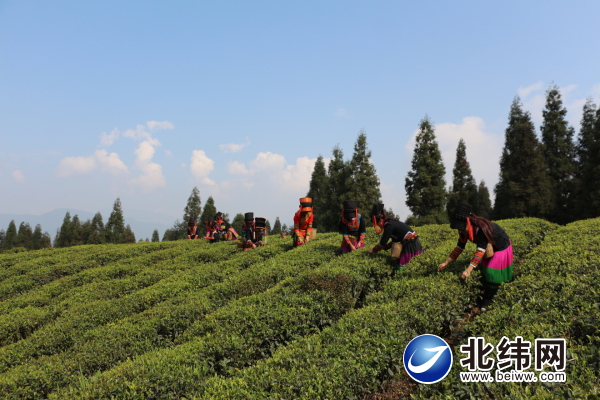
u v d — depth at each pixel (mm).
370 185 39719
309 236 13938
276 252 13719
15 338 9539
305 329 6629
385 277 8664
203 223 61125
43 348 7863
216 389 4773
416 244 8711
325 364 4789
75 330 8367
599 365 3822
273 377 4691
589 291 5383
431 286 6613
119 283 12383
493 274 6344
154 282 12539
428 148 37438
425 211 36688
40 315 10109
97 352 6773
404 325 5508
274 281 9805
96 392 4883
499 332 4922
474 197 49188
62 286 13781
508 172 34375
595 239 8344
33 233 90125
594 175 30078
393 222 8766
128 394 4836
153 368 5320
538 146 34312
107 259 19312
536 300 5418
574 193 34312
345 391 4305
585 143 37188
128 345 7125
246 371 5152
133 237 74125
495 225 6426
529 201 31938
